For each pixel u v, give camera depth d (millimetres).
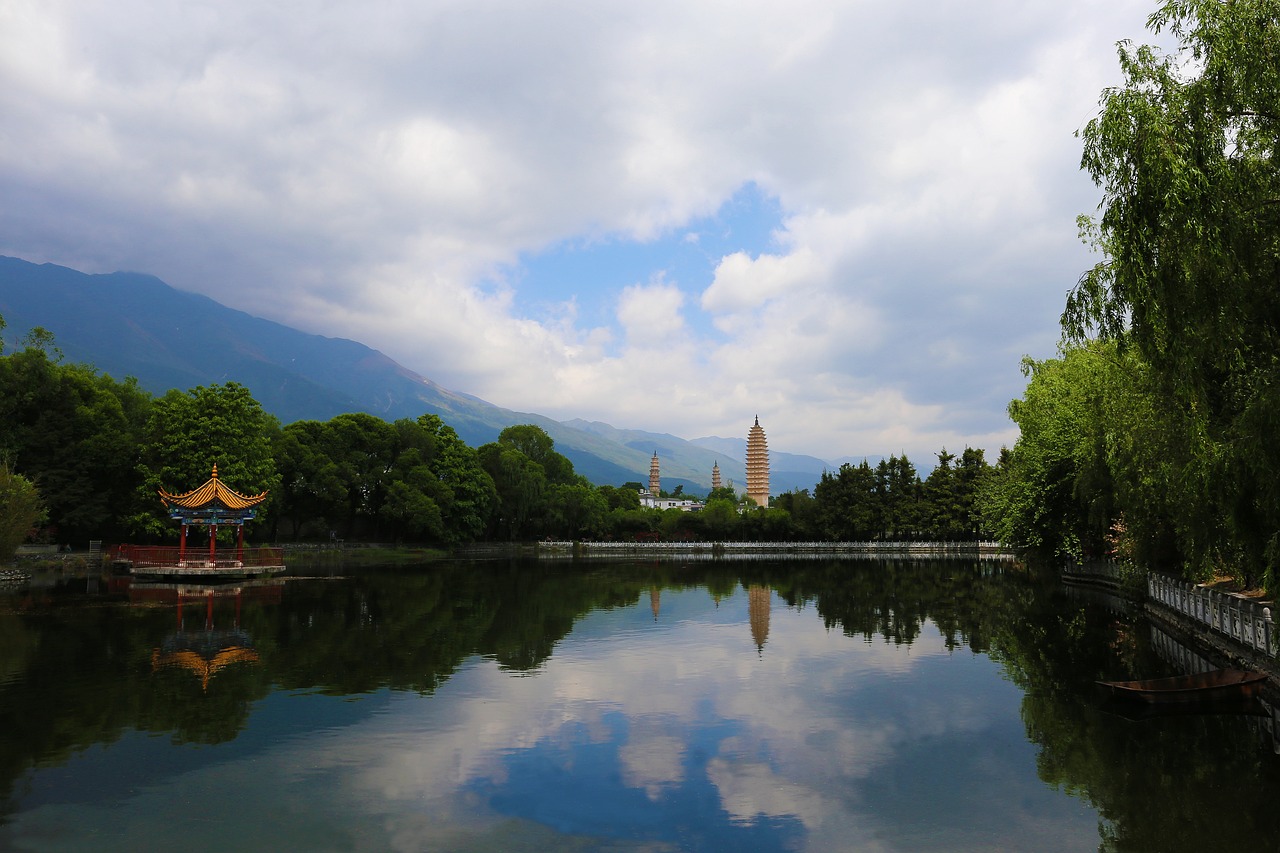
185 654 25344
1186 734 16859
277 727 17078
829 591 51031
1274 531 14414
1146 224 13352
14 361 59406
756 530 128750
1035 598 46062
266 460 67562
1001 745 16062
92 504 60281
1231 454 14016
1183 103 13516
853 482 125500
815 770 14547
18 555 55406
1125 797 13148
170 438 62062
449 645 27766
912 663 25016
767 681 22188
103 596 41562
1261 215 13297
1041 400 46438
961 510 117250
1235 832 11664
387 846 11109
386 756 15172
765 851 11094
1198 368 13844
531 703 19406
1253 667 21609
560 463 134625
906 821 12164
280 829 11672
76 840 11250
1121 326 15375
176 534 62000
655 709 18938
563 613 37719
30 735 16344
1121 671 23609
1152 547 29469
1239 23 13133
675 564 84875
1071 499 43688
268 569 57625
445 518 94375
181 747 15609
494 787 13562
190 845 11094
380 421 91875
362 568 68250
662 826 11930
